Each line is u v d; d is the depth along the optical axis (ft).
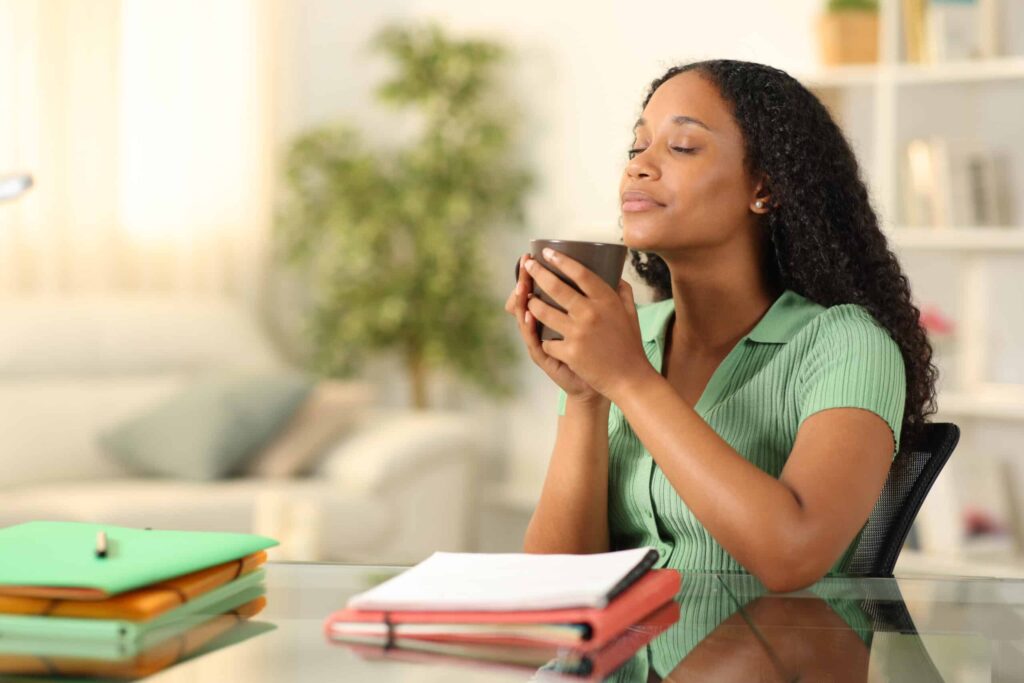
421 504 15.23
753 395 5.52
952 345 14.16
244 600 4.13
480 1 19.33
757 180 5.63
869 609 4.15
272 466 14.98
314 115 19.66
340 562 4.77
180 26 18.29
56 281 17.48
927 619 4.03
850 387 5.11
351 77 19.92
